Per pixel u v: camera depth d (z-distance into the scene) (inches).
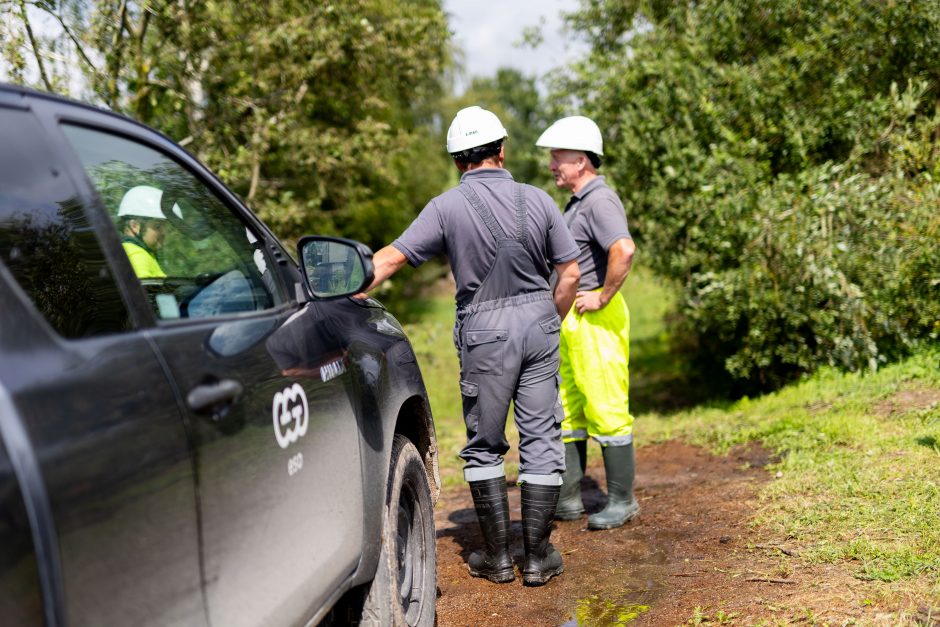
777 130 327.9
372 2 407.5
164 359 67.3
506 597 140.1
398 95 497.7
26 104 67.7
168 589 61.3
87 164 75.6
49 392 53.8
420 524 126.7
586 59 388.5
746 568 137.4
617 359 172.4
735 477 200.1
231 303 88.7
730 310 305.7
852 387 271.3
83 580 52.2
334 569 91.9
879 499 156.0
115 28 304.0
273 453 79.5
